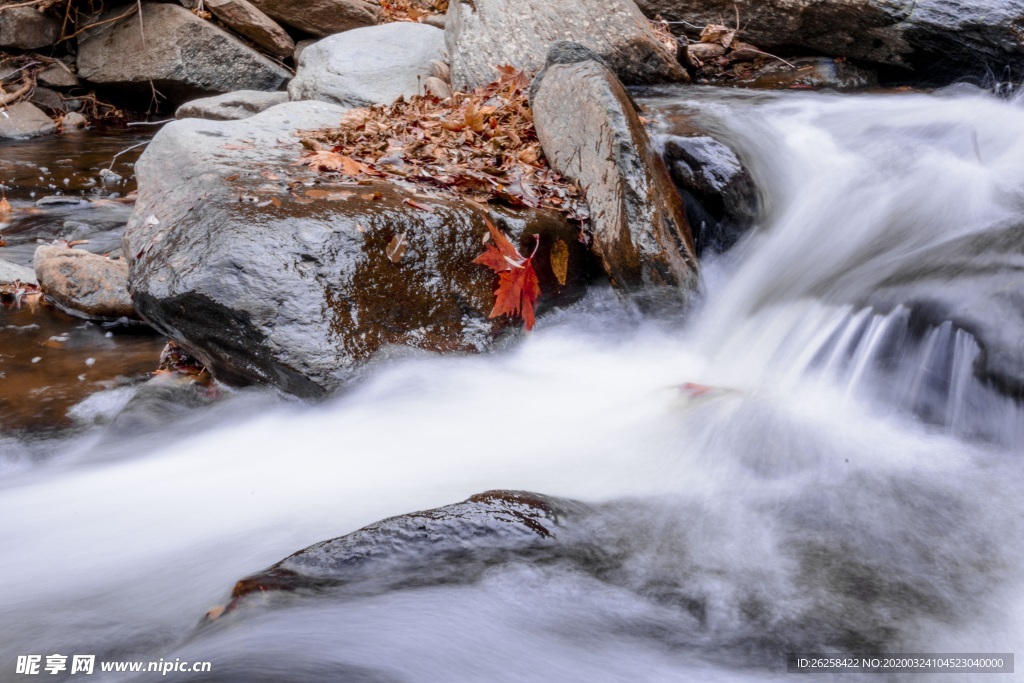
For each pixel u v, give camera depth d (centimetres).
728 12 791
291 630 235
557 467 344
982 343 353
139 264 427
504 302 440
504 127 584
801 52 773
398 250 420
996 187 482
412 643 237
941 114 596
